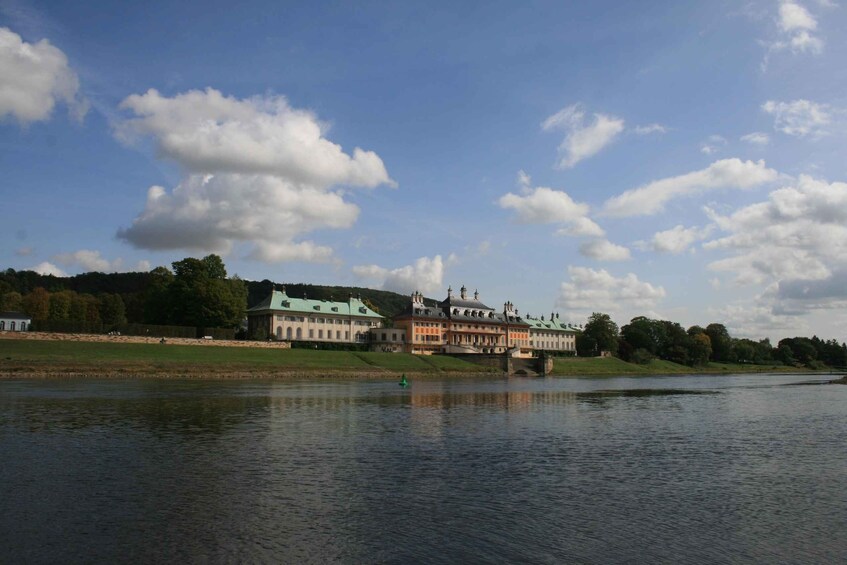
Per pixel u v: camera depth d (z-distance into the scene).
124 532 20.50
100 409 54.84
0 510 22.84
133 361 116.50
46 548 18.95
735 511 24.05
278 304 197.38
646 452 37.22
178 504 23.88
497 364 181.38
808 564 18.56
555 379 152.00
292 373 128.88
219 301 163.88
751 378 184.00
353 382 114.06
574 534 21.02
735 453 37.31
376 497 25.34
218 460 32.53
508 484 28.05
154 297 172.38
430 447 37.66
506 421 52.12
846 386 126.44
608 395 88.12
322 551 18.95
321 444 38.12
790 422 54.59
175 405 59.69
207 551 18.80
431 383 118.62
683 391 101.75
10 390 74.12
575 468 31.94
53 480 27.61
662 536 20.94
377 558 18.45
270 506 23.73
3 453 33.62
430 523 21.92
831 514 23.78
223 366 124.19
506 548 19.56
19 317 160.50
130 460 32.19
